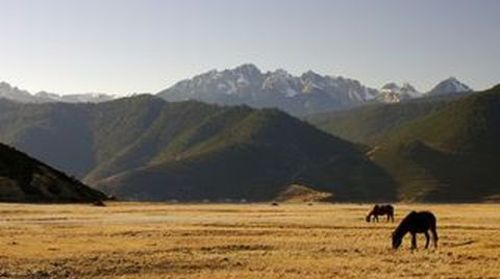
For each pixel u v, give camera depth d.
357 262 36.28
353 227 61.44
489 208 130.75
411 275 31.84
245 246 44.22
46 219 72.75
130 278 31.52
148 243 46.06
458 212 102.50
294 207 129.50
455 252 40.59
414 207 141.75
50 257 38.22
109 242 46.56
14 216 77.69
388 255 39.56
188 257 38.47
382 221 71.94
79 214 84.38
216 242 46.75
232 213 92.44
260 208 118.12
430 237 51.16
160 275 32.34
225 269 34.16
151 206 125.25
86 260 37.09
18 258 37.69
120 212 91.69
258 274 32.28
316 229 58.56
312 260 37.25
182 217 79.19
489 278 31.06
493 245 44.31
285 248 43.41
